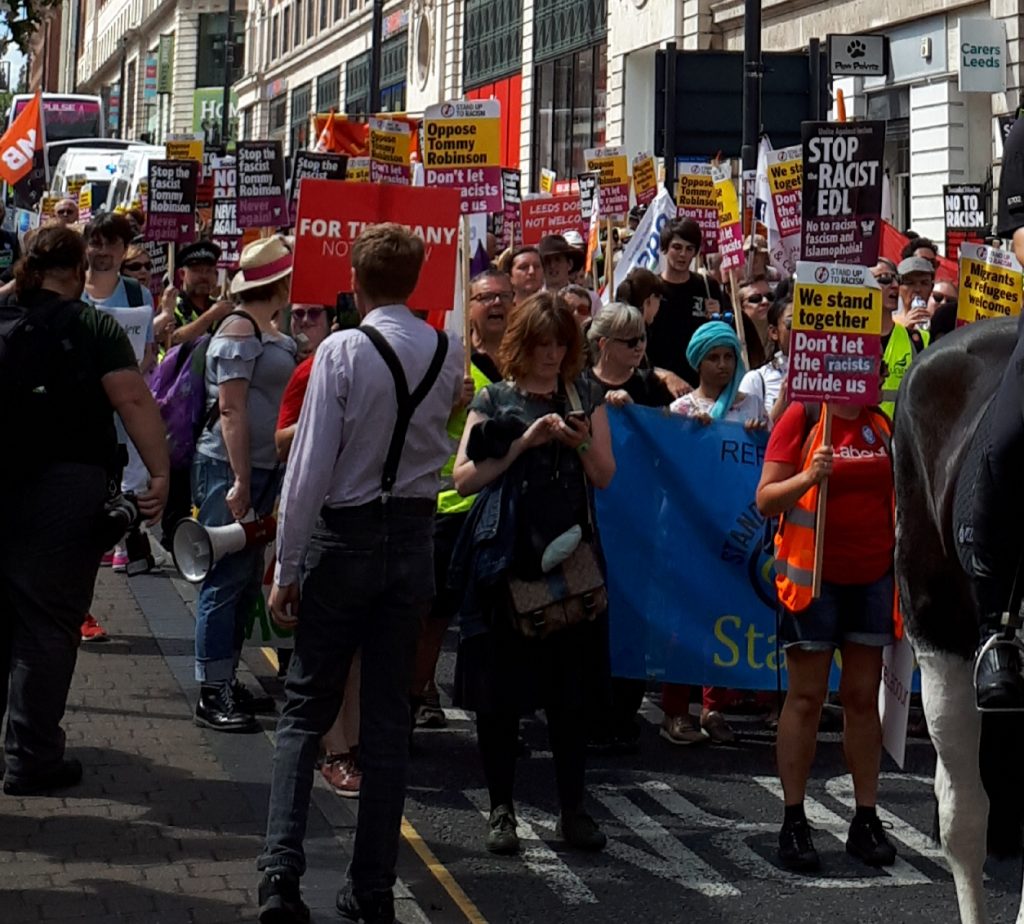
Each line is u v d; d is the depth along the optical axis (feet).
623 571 23.84
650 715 26.43
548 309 19.10
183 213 42.19
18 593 19.67
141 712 24.18
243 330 23.13
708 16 96.37
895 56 76.28
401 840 19.76
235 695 24.14
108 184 113.80
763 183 38.32
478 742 21.71
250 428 23.32
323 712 16.70
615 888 18.40
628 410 23.99
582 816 19.69
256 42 224.12
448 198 22.17
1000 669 14.35
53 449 19.27
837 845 19.97
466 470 19.07
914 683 24.81
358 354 16.37
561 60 120.57
